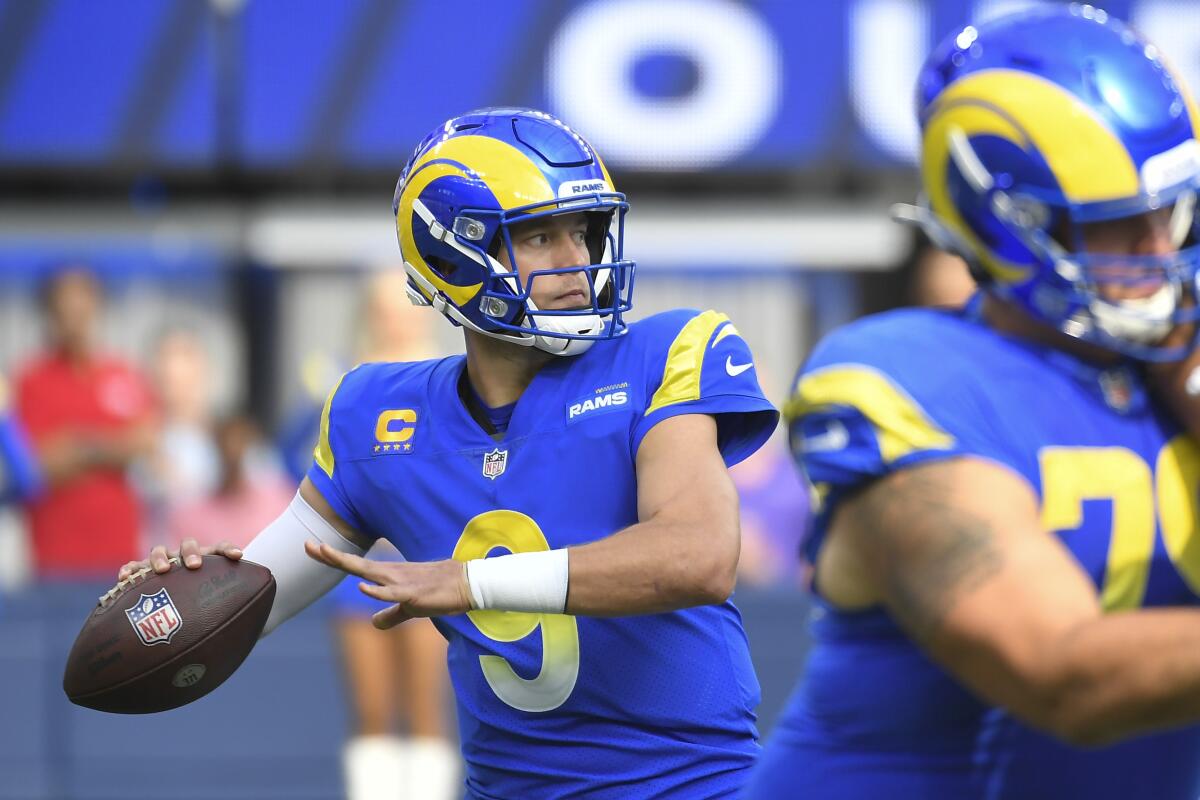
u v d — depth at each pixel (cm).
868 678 652
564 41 3128
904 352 631
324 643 1850
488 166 836
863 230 3123
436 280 861
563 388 845
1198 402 632
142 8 3191
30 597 1838
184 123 3173
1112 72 627
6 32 3167
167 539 1981
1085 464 623
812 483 639
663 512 769
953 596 569
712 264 3130
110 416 2075
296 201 3194
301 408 1952
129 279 3162
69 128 3156
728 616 877
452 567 748
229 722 1845
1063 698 540
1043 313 633
